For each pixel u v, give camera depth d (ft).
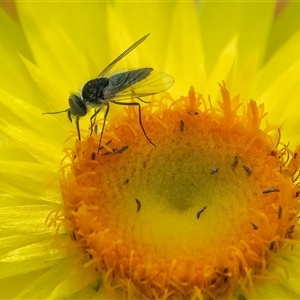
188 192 0.31
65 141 0.32
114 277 0.30
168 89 0.32
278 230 0.30
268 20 0.34
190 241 0.31
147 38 0.34
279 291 0.31
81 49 0.34
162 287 0.30
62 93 0.33
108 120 0.32
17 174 0.32
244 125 0.32
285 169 0.31
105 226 0.31
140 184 0.31
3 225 0.31
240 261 0.30
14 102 0.33
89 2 0.34
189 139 0.32
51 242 0.31
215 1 0.35
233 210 0.31
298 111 0.33
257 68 0.34
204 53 0.34
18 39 0.34
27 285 0.31
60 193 0.32
